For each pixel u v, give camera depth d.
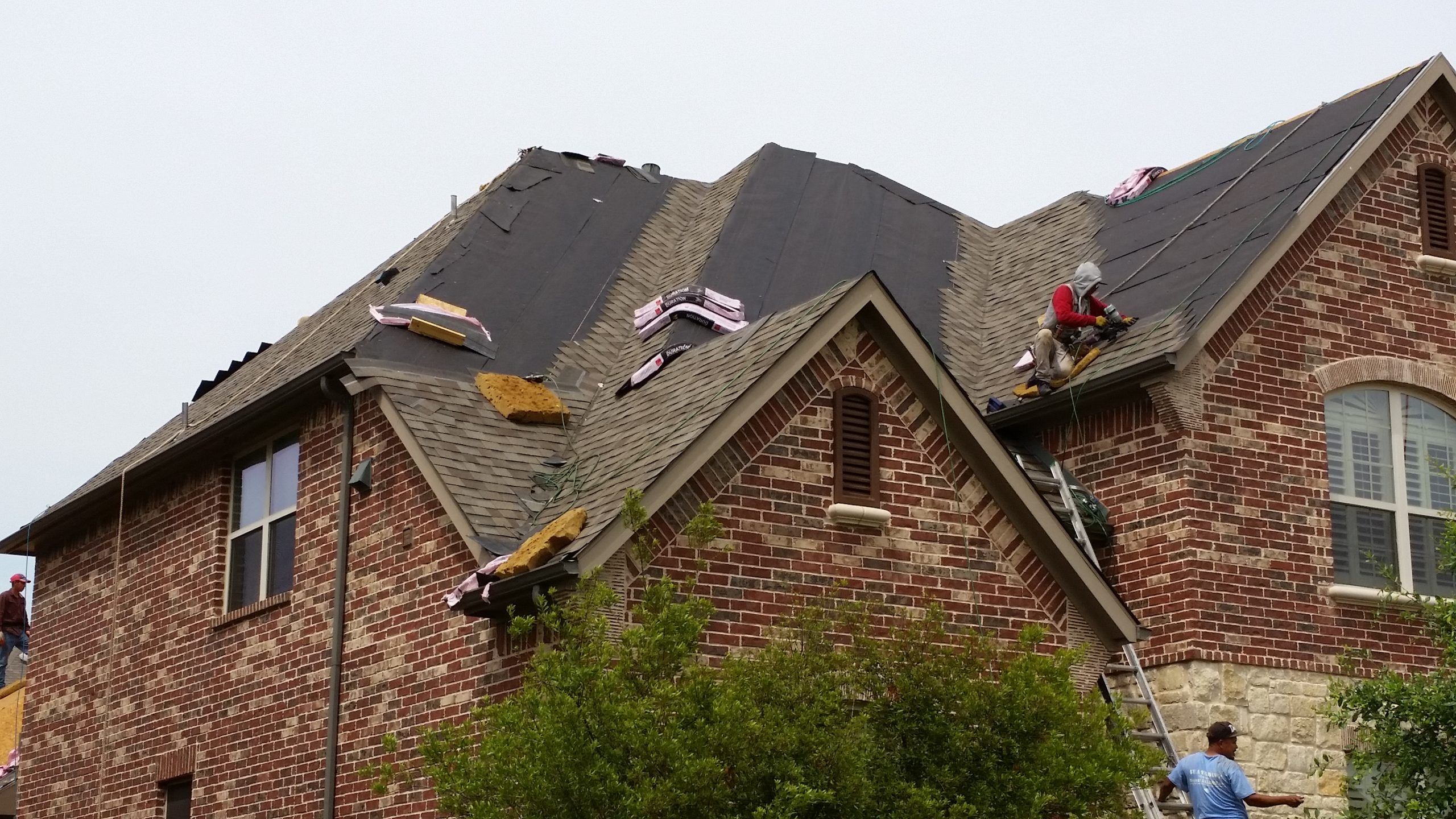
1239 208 20.58
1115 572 18.69
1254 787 17.56
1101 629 17.36
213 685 20.53
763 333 17.22
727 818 11.83
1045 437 19.83
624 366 20.12
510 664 15.62
